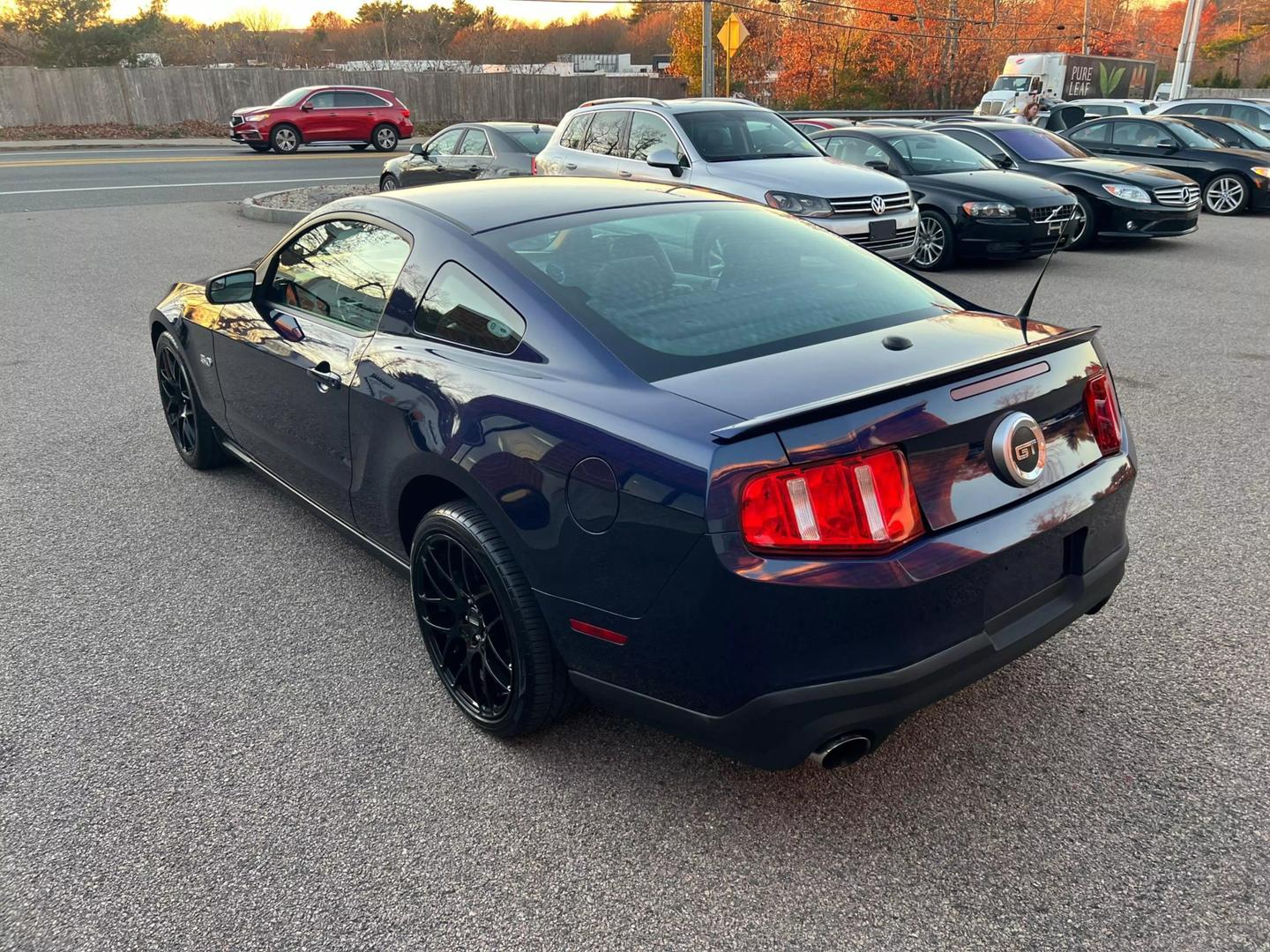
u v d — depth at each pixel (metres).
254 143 26.50
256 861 2.50
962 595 2.30
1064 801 2.64
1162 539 4.16
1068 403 2.61
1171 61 72.75
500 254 2.95
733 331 2.71
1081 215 11.86
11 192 17.55
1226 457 5.10
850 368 2.48
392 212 3.41
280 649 3.51
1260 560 3.95
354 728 3.05
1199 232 13.51
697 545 2.20
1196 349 7.29
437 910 2.34
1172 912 2.26
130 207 15.70
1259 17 72.12
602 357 2.59
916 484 2.25
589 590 2.47
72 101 33.16
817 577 2.14
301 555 4.23
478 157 14.29
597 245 3.04
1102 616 3.56
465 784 2.79
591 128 10.97
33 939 2.27
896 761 2.83
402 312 3.18
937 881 2.38
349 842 2.56
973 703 3.08
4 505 4.78
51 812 2.69
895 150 11.44
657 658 2.39
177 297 4.91
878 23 45.19
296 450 3.85
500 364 2.78
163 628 3.66
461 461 2.75
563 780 2.79
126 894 2.40
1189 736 2.89
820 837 2.54
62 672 3.38
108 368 7.14
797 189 9.00
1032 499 2.47
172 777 2.83
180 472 5.19
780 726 2.25
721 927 2.27
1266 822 2.54
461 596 2.95
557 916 2.31
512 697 2.80
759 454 2.14
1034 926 2.24
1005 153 12.82
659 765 2.85
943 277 10.52
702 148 9.76
